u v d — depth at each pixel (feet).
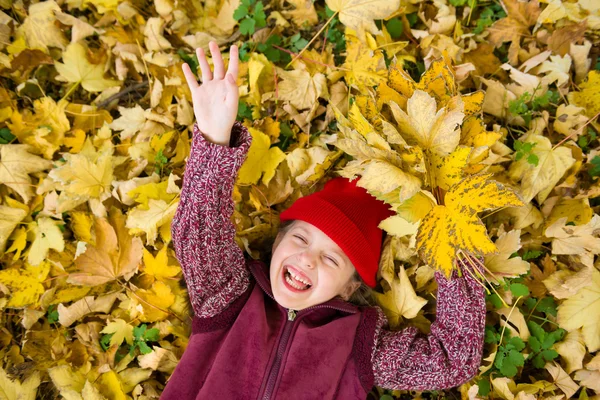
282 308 4.69
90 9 5.74
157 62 5.49
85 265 4.93
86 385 4.71
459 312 4.41
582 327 4.86
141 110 5.37
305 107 5.36
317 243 4.47
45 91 5.68
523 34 5.50
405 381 4.59
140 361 5.07
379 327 4.76
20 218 5.18
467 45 5.57
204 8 5.75
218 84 3.73
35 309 5.16
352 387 4.57
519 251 5.24
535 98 5.21
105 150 5.37
